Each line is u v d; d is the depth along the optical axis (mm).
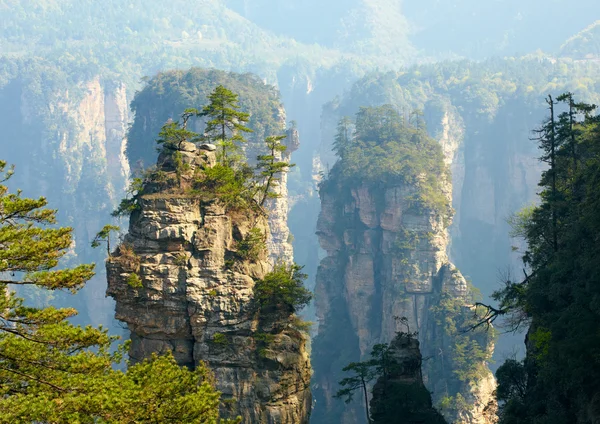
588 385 79500
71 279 56406
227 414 102312
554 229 106375
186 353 104062
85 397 54219
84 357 56812
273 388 103125
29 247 55281
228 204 107812
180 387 60594
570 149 114312
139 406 57031
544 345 90562
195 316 103062
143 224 104438
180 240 104125
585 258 90375
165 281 103312
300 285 110250
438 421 103812
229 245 105938
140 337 104562
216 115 120250
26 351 55625
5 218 56844
